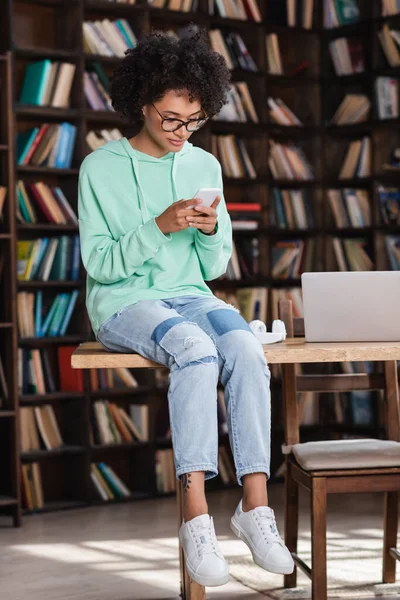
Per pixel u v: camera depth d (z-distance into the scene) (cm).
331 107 616
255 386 250
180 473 242
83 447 538
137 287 274
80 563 397
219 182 296
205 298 272
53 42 559
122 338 260
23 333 528
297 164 613
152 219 263
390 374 338
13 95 534
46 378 536
